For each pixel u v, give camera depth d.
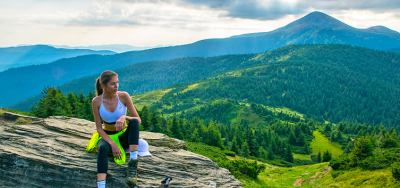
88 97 72.00
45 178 4.96
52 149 5.50
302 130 138.62
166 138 7.66
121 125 4.61
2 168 5.13
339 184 37.59
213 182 5.51
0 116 8.19
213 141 77.88
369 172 36.53
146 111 67.81
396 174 31.12
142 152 5.29
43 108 47.88
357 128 147.50
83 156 5.35
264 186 38.00
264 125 172.88
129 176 4.57
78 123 8.11
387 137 68.69
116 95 4.86
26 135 6.25
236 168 41.28
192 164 6.14
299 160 94.06
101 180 4.39
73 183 4.88
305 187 40.12
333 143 124.19
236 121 187.25
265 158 82.44
